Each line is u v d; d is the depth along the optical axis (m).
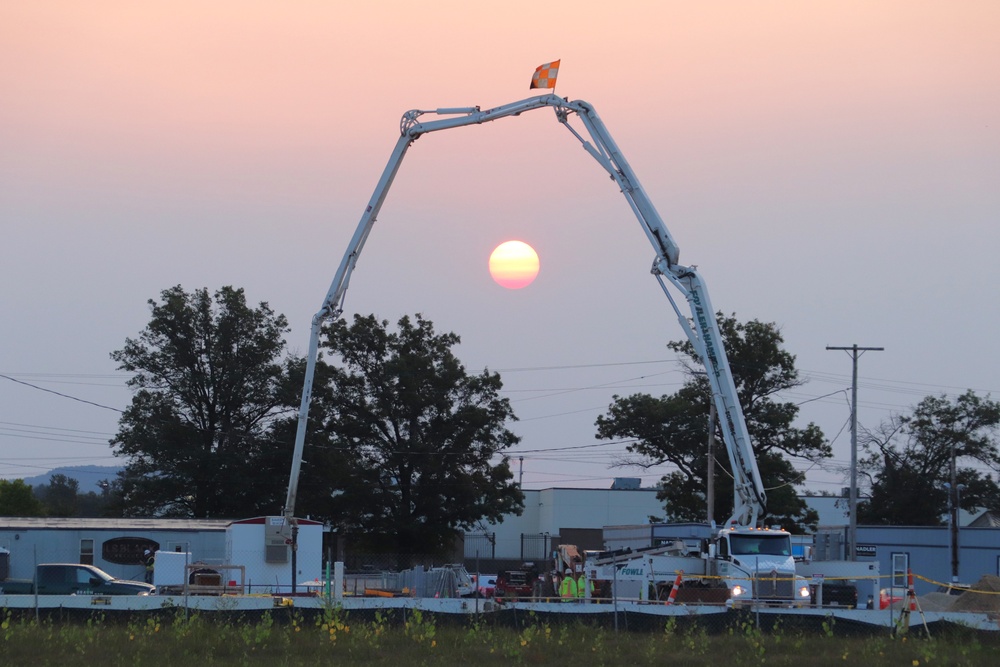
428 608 82.94
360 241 105.94
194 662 58.44
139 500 199.25
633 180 97.50
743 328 196.62
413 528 190.25
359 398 199.00
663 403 195.88
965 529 180.25
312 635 69.56
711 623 76.12
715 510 196.00
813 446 190.75
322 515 193.88
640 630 76.31
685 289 96.94
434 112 105.00
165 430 199.25
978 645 67.94
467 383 199.00
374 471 191.38
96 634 68.12
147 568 126.94
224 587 97.50
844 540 187.38
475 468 197.50
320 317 106.19
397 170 105.81
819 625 76.12
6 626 69.50
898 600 110.25
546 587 111.81
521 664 59.94
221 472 198.00
